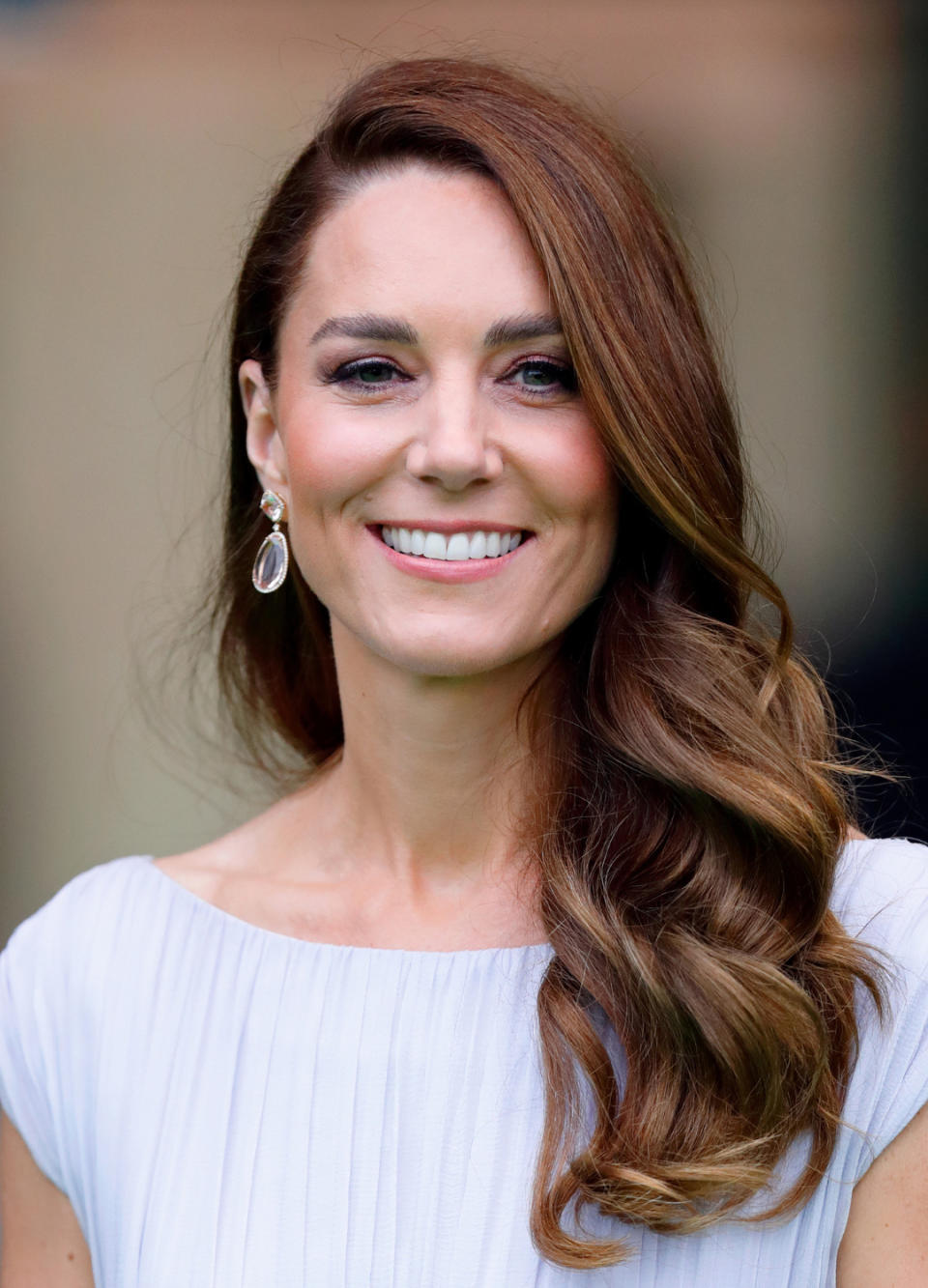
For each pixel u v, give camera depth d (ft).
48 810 46.88
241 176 45.21
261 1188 18.51
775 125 42.80
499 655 18.29
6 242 45.96
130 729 46.78
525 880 19.60
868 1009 17.58
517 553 18.34
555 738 19.83
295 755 24.97
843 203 42.96
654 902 18.01
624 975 17.58
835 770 19.38
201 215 45.55
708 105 42.57
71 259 45.98
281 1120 18.79
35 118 45.57
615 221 18.08
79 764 46.85
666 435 18.12
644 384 17.98
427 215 18.01
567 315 17.65
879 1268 17.34
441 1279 17.47
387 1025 18.81
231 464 22.50
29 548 46.85
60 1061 20.81
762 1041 16.84
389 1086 18.53
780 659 19.17
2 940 46.44
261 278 20.15
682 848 18.25
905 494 42.88
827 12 42.42
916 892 18.08
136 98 45.42
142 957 20.67
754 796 17.78
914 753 41.75
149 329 46.11
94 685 46.78
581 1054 17.52
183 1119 19.30
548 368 18.01
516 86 18.66
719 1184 16.51
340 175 18.72
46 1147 21.06
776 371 43.32
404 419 18.04
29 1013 21.24
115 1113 19.86
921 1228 17.28
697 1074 17.06
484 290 17.72
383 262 17.99
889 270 43.06
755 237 43.14
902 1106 17.22
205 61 44.86
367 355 18.13
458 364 17.80
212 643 26.25
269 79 44.73
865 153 42.83
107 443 46.44
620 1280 17.13
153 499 46.44
